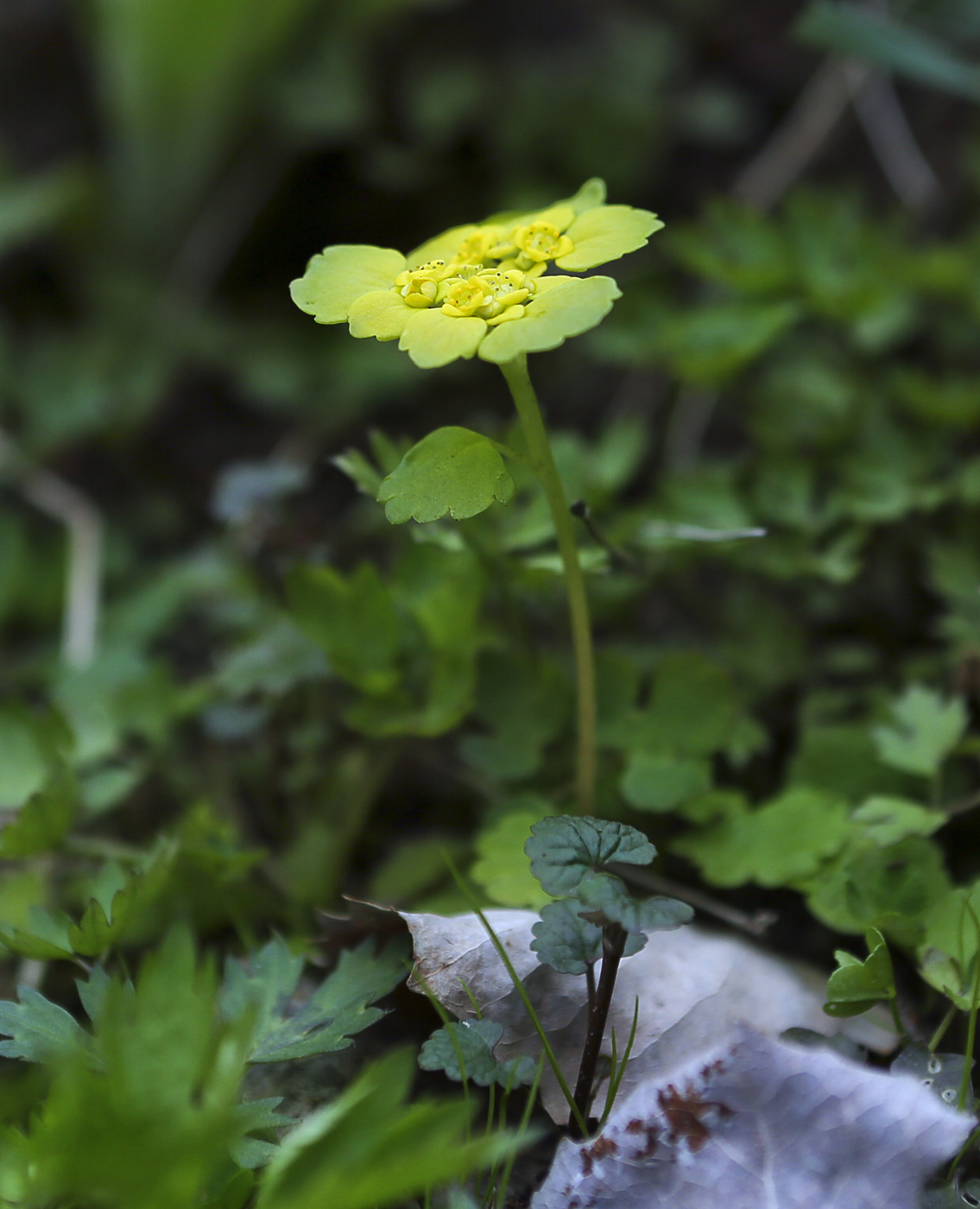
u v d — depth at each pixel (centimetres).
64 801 44
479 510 41
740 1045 40
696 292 67
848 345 57
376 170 76
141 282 76
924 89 68
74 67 82
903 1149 39
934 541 48
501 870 43
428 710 45
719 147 77
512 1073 40
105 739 47
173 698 48
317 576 45
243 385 71
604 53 80
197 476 67
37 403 69
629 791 44
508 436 46
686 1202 39
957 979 41
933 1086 40
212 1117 37
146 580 58
